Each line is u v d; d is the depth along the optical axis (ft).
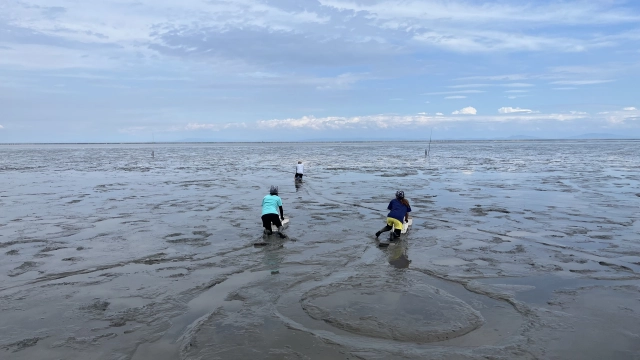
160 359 14.07
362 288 20.43
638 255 25.49
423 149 269.03
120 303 18.70
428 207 43.14
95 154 217.56
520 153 192.54
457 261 24.64
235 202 47.14
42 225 34.88
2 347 14.83
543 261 24.47
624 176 75.46
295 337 15.44
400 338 15.37
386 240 29.50
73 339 15.42
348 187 61.31
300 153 216.54
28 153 232.73
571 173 82.84
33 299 19.15
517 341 15.10
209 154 213.25
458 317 17.13
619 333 15.66
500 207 42.96
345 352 14.38
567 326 16.25
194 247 27.81
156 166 115.65
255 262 24.58
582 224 34.50
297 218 37.65
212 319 16.96
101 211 41.55
